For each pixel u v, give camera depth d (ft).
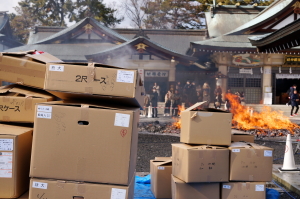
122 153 9.04
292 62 75.46
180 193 12.82
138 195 15.16
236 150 12.94
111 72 9.25
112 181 9.00
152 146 30.58
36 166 9.05
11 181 9.12
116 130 9.06
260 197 13.01
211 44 73.15
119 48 71.92
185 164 12.61
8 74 10.57
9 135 9.09
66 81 9.29
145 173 19.84
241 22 93.25
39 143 9.08
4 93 10.50
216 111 13.83
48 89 9.29
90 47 83.82
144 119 56.90
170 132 41.73
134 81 9.23
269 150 13.09
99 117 9.06
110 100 9.98
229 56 76.54
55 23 140.97
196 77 79.46
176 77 79.51
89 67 9.25
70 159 9.04
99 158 9.04
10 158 9.11
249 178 12.96
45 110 9.10
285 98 97.76
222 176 12.82
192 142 13.16
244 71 77.20
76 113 9.07
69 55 80.33
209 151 12.65
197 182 12.57
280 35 27.94
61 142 9.06
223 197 12.99
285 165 20.16
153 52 73.67
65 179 9.04
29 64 10.53
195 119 13.19
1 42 98.78
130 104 10.43
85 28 83.15
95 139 9.05
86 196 9.01
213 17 94.22
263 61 76.48
